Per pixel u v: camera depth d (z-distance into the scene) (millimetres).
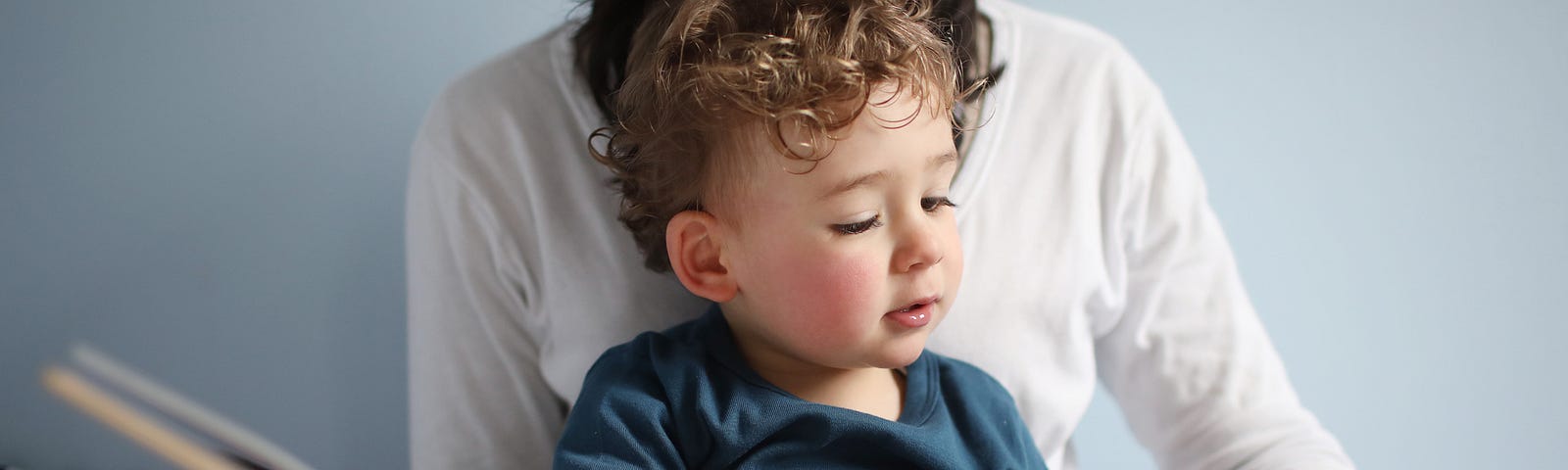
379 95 1135
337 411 1210
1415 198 1121
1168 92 1116
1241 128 1120
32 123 1145
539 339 923
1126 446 1221
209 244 1167
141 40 1125
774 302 690
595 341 877
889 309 685
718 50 669
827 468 717
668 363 740
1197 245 937
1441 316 1146
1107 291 920
